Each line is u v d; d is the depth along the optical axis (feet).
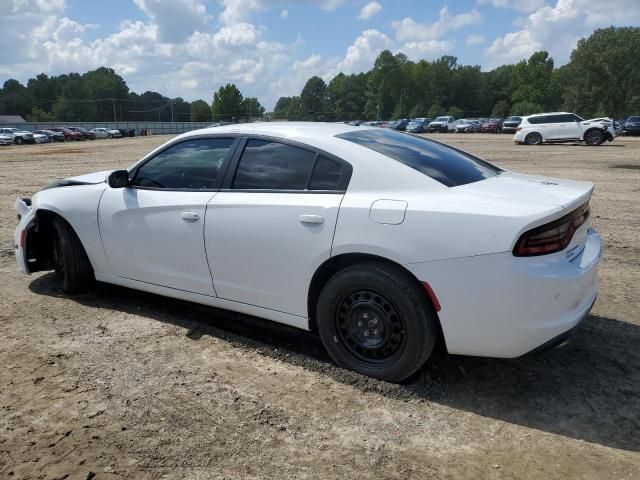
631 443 8.77
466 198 9.75
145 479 7.89
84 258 15.05
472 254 9.18
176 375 10.91
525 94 357.41
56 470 8.06
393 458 8.40
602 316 13.97
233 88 407.44
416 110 396.16
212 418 9.43
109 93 499.10
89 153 92.22
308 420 9.41
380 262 10.16
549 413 9.64
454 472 8.09
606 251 20.43
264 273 11.48
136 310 14.40
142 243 13.38
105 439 8.82
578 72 262.88
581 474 8.02
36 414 9.51
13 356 11.68
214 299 12.55
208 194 12.35
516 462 8.31
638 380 10.74
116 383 10.57
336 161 10.96
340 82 508.12
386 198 10.17
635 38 250.98
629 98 256.93
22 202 16.11
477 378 10.84
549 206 9.30
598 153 68.49
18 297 15.34
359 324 10.64
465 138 128.98
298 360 11.53
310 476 7.98
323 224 10.51
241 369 11.22
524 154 67.46
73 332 12.94
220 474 8.00
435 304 9.59
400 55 453.99
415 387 10.43
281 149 11.72
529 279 8.93
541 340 9.19
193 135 13.19
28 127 277.44
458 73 417.69
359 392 10.32
